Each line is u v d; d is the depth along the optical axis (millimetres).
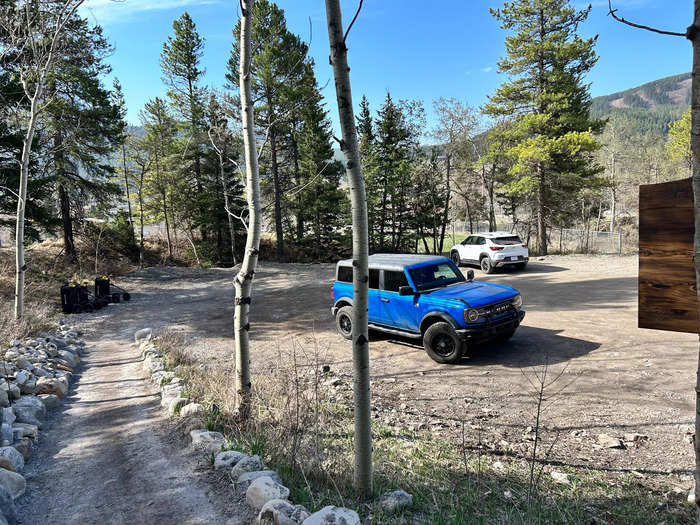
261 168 35156
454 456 4641
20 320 11672
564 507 3486
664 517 3328
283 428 4938
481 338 7852
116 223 35750
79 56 15172
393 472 4195
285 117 7988
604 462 4449
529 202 32312
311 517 2766
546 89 27922
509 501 3613
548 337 9242
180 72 34875
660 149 65438
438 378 7527
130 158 35938
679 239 2203
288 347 10305
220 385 6938
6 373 6645
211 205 35219
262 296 18641
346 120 3242
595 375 6969
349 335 10547
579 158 28312
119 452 4559
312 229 39250
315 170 35188
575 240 40469
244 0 5402
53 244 30594
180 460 4242
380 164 38500
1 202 20203
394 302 9062
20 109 18625
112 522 3201
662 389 6219
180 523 3143
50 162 20969
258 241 5668
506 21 28812
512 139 29938
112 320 15500
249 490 3348
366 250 3365
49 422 5652
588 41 26859
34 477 4039
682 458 4418
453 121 33969
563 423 5477
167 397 6250
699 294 1728
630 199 58188
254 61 25031
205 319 14656
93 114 23453
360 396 3428
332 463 4203
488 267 18625
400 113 37438
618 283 14367
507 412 5953
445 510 3393
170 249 36750
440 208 38531
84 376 8383
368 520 3102
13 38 12680
